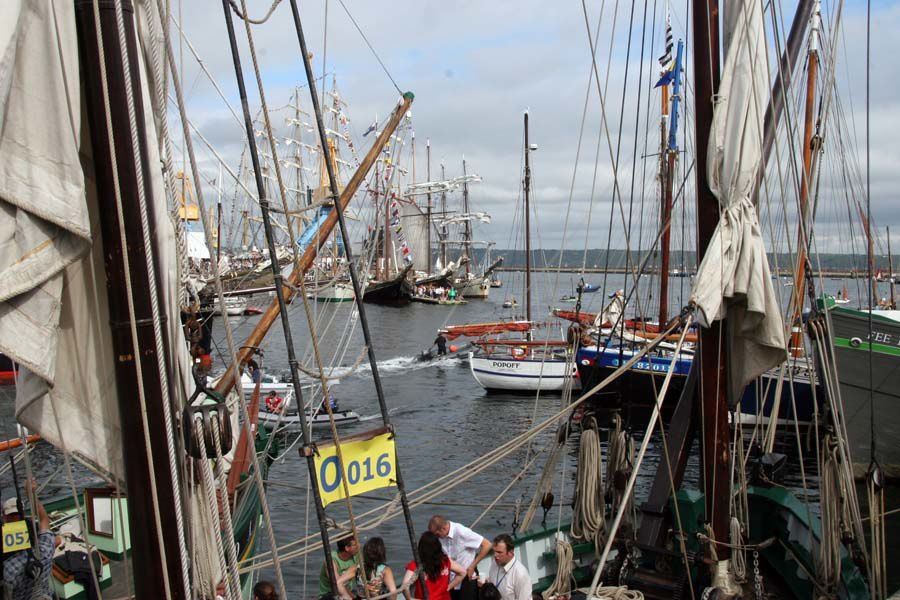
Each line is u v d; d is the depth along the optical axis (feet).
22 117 12.89
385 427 18.79
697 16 26.86
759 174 30.32
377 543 26.94
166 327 14.65
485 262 458.91
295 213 23.65
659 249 115.55
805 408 89.15
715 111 26.45
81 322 14.73
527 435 31.42
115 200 13.53
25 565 19.35
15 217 13.01
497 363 134.41
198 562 16.19
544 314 291.79
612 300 121.29
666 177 108.99
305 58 18.62
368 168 37.93
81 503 38.81
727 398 27.96
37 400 14.56
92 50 13.35
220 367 117.19
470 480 78.13
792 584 33.14
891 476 61.16
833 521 28.58
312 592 48.52
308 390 106.73
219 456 15.05
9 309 12.98
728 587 27.37
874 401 59.72
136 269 13.71
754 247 25.85
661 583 28.30
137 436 13.92
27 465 18.98
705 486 28.14
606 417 102.06
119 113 13.51
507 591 27.35
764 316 26.27
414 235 440.86
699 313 25.70
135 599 14.44
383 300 387.75
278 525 62.64
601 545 32.07
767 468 38.60
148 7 14.90
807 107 71.82
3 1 12.60
